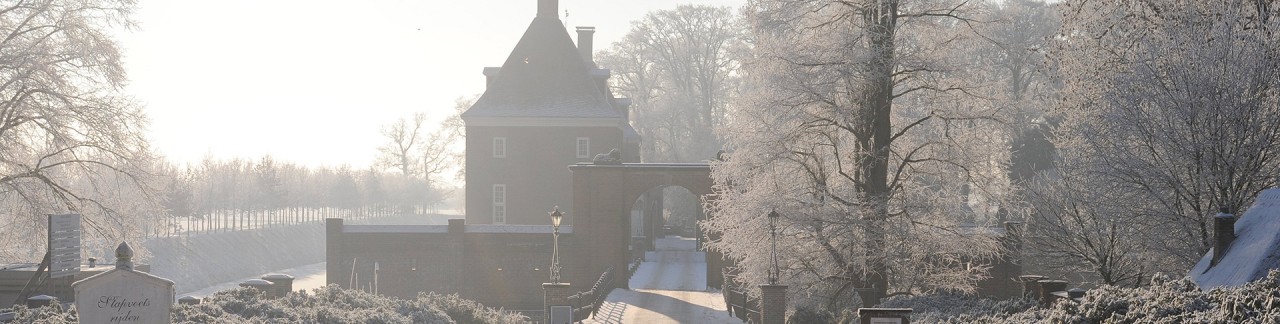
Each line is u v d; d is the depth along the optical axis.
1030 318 17.16
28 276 28.12
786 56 32.69
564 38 75.56
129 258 16.30
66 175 46.22
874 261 33.31
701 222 38.34
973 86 34.09
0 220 49.59
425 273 54.00
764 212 33.78
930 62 32.78
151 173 46.16
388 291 53.91
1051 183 32.00
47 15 42.56
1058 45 33.41
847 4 33.53
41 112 41.25
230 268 86.94
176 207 91.62
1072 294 20.58
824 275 34.84
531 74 74.06
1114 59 30.53
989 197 35.03
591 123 72.12
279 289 29.05
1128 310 14.51
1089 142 29.23
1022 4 72.31
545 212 71.75
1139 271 30.80
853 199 34.69
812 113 33.97
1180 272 28.47
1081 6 33.03
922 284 35.03
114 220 44.34
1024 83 70.25
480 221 71.81
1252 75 26.00
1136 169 27.61
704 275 59.44
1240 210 26.20
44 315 20.84
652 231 76.69
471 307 32.84
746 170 34.62
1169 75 27.36
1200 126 26.58
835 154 36.59
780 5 33.75
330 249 53.72
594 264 53.84
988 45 35.69
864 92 33.81
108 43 42.91
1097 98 30.73
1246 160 25.92
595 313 41.56
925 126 35.91
